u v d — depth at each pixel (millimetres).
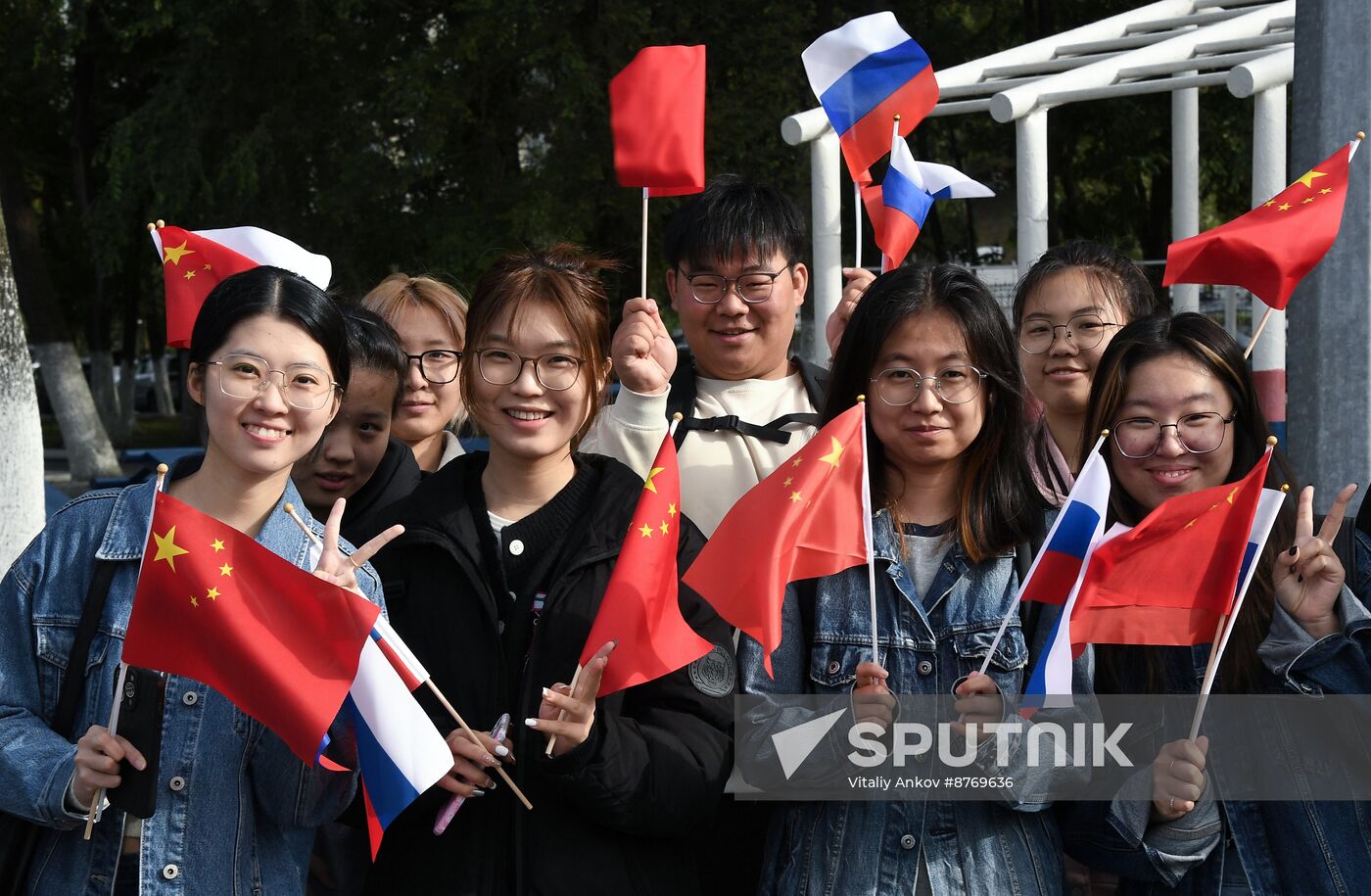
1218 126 16531
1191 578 2811
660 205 13820
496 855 2773
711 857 3232
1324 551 2770
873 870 2770
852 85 4180
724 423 3684
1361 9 4199
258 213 14484
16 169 17078
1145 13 8484
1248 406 2967
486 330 2936
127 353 23688
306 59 14430
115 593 2559
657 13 13984
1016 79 8086
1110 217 18750
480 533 2951
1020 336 3996
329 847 3062
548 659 2807
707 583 2842
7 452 6262
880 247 4133
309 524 2719
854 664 2869
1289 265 3492
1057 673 2725
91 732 2408
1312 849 2760
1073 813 2896
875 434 3020
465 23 13211
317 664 2475
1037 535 2984
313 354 2580
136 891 2502
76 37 15680
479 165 14438
